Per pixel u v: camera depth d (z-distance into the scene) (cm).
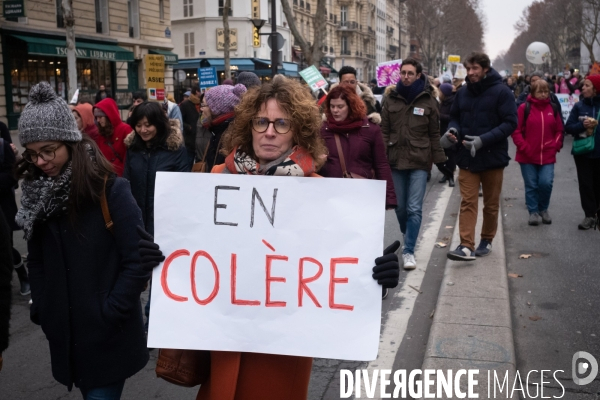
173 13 4341
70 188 243
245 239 228
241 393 229
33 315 261
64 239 250
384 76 1327
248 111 232
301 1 5456
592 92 749
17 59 2070
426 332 462
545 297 529
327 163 491
